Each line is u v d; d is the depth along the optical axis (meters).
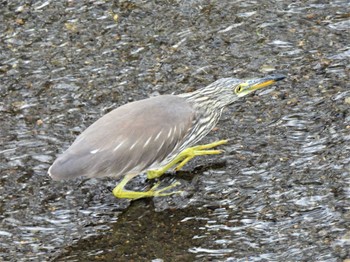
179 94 14.08
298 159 12.88
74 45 15.91
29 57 15.65
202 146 13.27
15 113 14.30
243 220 11.91
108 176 12.23
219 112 13.17
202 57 15.34
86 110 14.27
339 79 14.47
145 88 14.69
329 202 12.02
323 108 13.86
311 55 15.13
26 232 11.97
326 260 11.05
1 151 13.45
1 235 11.91
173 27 16.16
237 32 15.88
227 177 12.74
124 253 11.52
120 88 14.73
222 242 11.55
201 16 16.38
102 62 15.42
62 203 12.48
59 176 11.48
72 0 16.95
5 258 11.51
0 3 16.89
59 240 11.80
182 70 15.05
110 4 16.88
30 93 14.76
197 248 11.50
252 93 14.37
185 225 11.94
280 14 16.28
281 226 11.72
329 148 13.00
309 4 16.50
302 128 13.48
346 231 11.48
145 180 12.98
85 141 11.84
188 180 12.81
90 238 11.82
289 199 12.17
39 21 16.56
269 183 12.51
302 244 11.37
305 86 14.40
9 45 15.98
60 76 15.13
